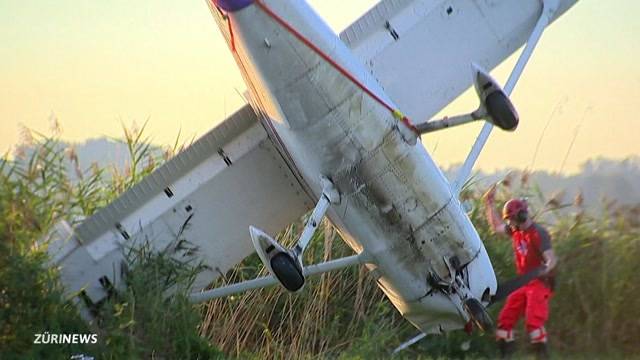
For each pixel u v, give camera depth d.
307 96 36.38
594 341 42.81
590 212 45.53
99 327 37.91
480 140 41.16
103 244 40.12
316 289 44.06
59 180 39.09
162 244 40.69
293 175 41.03
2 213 37.09
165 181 40.69
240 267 44.88
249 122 40.53
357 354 41.56
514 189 47.88
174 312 38.53
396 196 38.34
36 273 36.81
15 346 36.16
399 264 39.75
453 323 41.03
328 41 36.41
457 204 39.59
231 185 41.03
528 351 41.72
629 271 43.19
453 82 41.88
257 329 44.16
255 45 35.69
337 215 38.88
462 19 41.97
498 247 45.66
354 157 37.41
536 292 40.47
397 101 41.38
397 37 41.38
